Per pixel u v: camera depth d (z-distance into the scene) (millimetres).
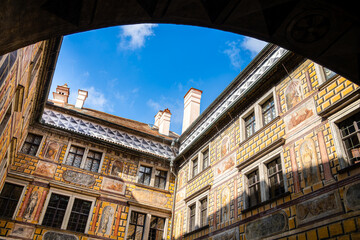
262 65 16438
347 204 9445
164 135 26297
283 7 5703
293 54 14031
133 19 5426
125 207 20250
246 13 5695
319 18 5773
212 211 16891
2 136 9969
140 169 22328
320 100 12016
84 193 19219
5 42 4605
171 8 5441
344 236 9172
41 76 15797
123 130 23031
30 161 18750
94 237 18453
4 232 16375
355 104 10430
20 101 10672
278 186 12820
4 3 4117
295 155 12258
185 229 19125
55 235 17484
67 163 19953
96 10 5043
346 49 6254
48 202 18203
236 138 16938
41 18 4785
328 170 10562
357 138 10172
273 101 15039
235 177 15758
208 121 20938
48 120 20500
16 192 17688
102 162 20906
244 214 14047
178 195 21844
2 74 6871
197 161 20938
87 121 21969
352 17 5605
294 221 11164
